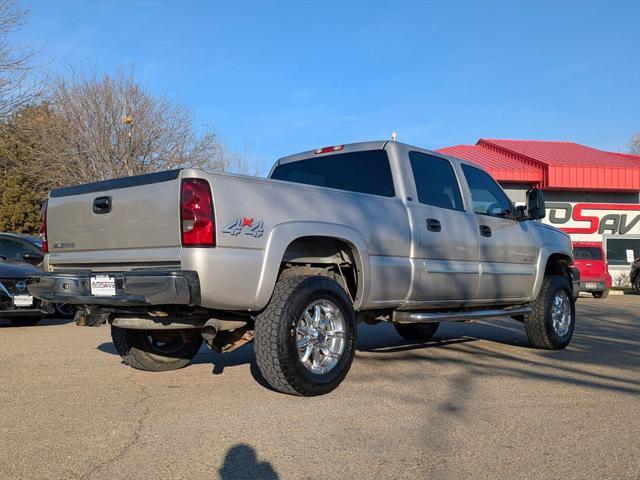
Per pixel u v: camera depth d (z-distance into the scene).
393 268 5.75
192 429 4.17
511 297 7.30
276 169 7.25
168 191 4.52
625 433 4.22
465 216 6.76
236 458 3.65
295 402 4.85
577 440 4.06
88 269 5.16
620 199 26.00
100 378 5.74
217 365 6.39
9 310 9.23
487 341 8.49
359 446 3.88
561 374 6.12
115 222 4.89
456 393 5.24
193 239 4.41
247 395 5.07
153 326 5.07
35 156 23.34
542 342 7.63
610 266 25.66
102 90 22.59
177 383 5.52
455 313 6.49
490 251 7.00
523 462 3.65
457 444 3.95
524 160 25.72
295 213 5.00
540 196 7.31
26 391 5.22
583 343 8.42
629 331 9.97
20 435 4.05
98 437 4.01
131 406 4.73
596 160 25.88
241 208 4.63
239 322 5.06
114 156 22.39
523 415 4.61
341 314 5.20
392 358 6.94
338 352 5.18
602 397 5.20
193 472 3.44
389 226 5.79
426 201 6.38
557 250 8.05
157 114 23.38
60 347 7.61
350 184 6.49
